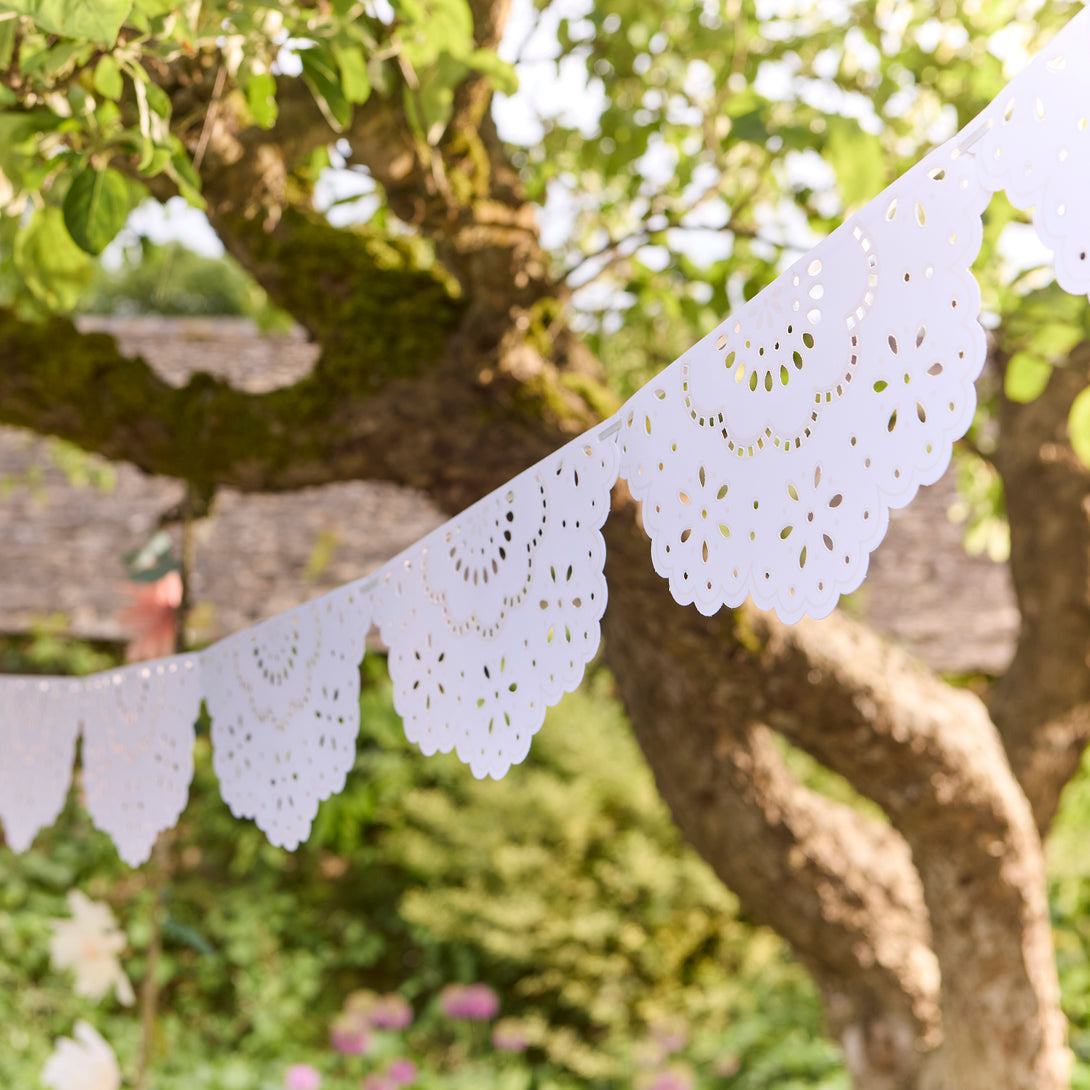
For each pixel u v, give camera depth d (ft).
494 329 5.07
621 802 16.81
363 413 5.33
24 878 16.33
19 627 17.39
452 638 3.04
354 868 17.67
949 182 1.82
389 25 4.22
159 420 5.45
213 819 16.98
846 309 2.00
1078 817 16.49
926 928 6.86
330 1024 16.07
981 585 18.34
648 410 2.44
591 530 2.54
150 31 3.34
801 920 6.75
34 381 5.42
